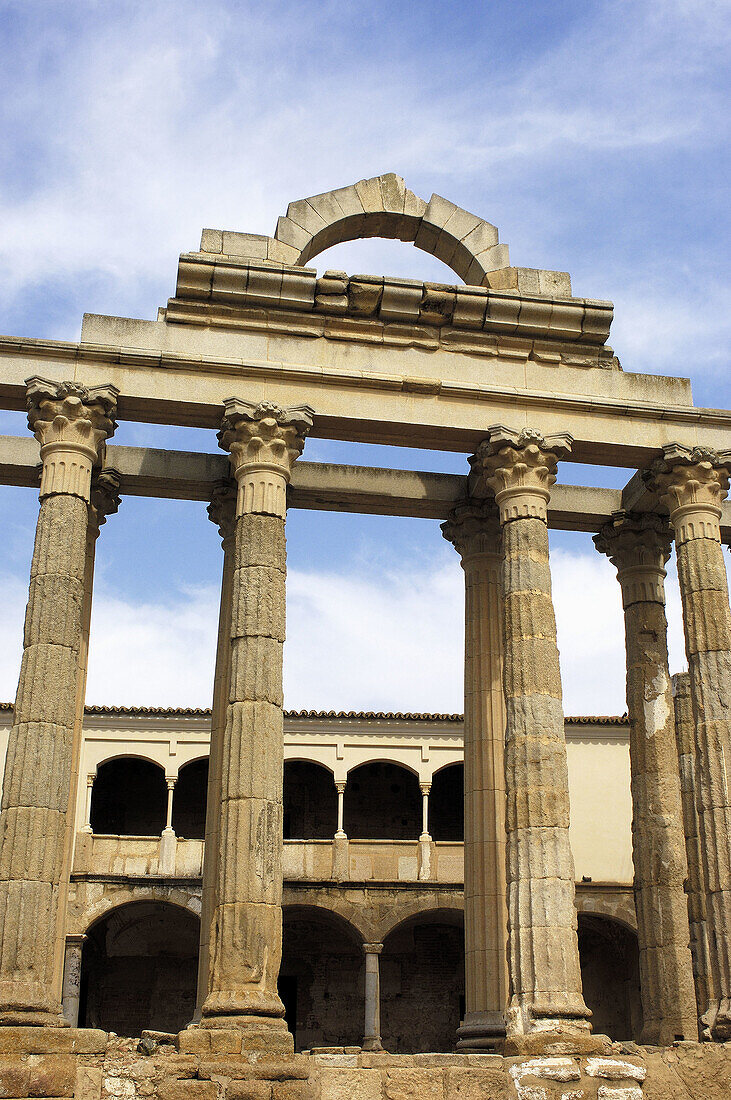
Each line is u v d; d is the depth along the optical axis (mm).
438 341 26141
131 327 24750
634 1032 43469
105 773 47562
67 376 24047
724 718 24406
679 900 26656
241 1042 19594
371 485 28516
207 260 25031
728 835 23500
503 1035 24172
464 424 25484
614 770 46531
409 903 41188
